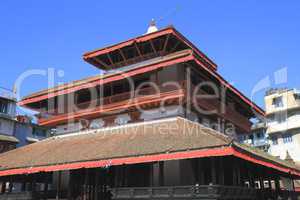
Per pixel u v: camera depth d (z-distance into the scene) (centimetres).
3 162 3572
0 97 6378
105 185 3300
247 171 3453
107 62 4219
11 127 6406
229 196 2472
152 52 3888
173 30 3653
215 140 2381
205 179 2994
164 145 2577
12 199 3391
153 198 2548
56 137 4034
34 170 3045
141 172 3114
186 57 3203
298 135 7394
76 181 3469
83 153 2988
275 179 3947
